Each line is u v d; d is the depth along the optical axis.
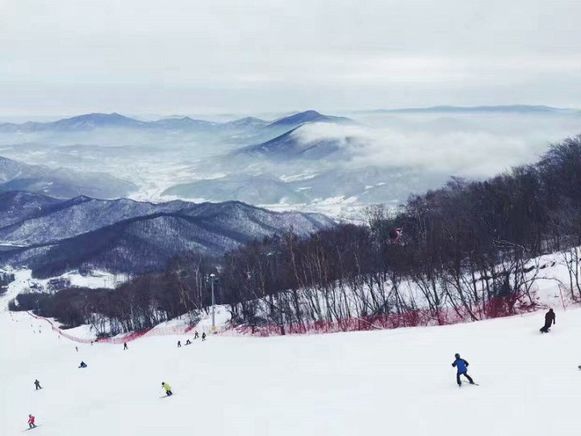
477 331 68.88
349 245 150.00
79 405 79.00
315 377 61.03
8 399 98.50
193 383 72.69
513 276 110.50
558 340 54.75
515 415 34.88
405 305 115.31
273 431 41.94
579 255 105.50
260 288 154.12
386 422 38.75
